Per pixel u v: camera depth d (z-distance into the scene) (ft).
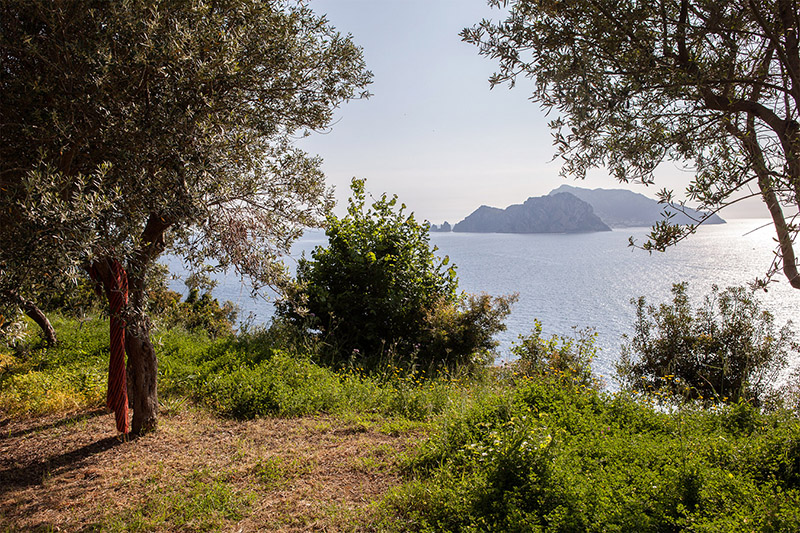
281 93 18.31
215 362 27.17
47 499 14.06
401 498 13.19
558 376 23.49
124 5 11.89
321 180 19.85
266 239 16.93
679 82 9.12
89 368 26.58
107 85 12.50
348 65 19.67
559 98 9.64
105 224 11.50
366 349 35.70
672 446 14.46
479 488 12.38
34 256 9.71
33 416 21.34
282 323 33.58
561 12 10.03
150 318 16.81
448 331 34.01
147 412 19.06
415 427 19.75
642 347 28.58
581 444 14.82
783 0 8.86
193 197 12.89
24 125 12.16
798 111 8.82
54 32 11.99
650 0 9.44
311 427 19.74
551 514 10.89
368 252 35.17
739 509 10.99
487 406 18.22
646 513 10.93
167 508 13.32
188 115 13.26
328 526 12.30
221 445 17.98
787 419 17.11
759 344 26.32
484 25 10.79
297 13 18.37
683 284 29.01
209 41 13.76
